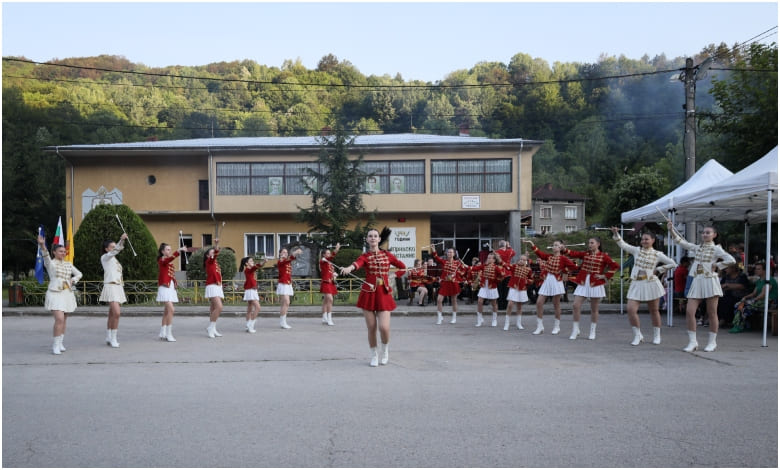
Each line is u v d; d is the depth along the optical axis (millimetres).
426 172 30609
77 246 20344
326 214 28109
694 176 16516
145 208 31766
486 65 88562
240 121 61594
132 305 20062
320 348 11219
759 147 26281
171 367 9289
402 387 7766
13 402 7094
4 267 40656
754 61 26859
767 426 6105
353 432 5922
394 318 17250
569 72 88625
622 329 14039
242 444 5602
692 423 6191
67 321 16516
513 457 5258
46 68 59875
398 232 31141
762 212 16438
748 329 13305
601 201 72438
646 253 11508
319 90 70750
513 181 30375
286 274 14852
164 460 5223
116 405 6938
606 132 78750
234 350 11008
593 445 5551
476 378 8312
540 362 9578
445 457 5258
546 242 48125
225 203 30984
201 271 24141
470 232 33500
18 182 41469
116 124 53969
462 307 19391
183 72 65562
